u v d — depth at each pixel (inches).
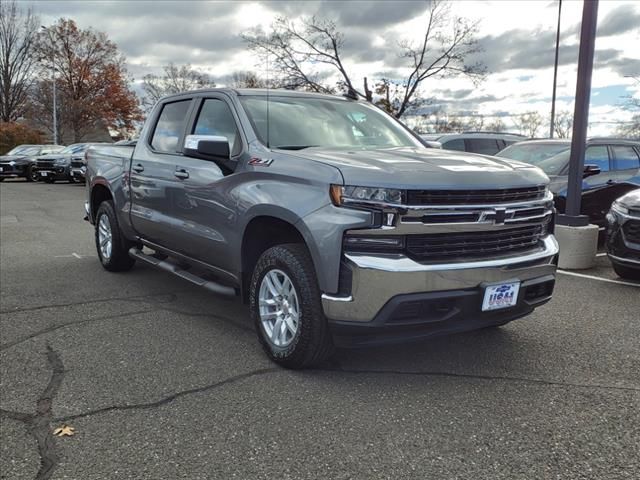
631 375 145.1
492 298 134.3
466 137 499.8
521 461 105.4
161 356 157.0
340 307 128.1
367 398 131.1
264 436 114.1
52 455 107.4
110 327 182.1
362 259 124.8
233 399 130.5
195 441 112.3
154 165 206.4
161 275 256.4
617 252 248.4
